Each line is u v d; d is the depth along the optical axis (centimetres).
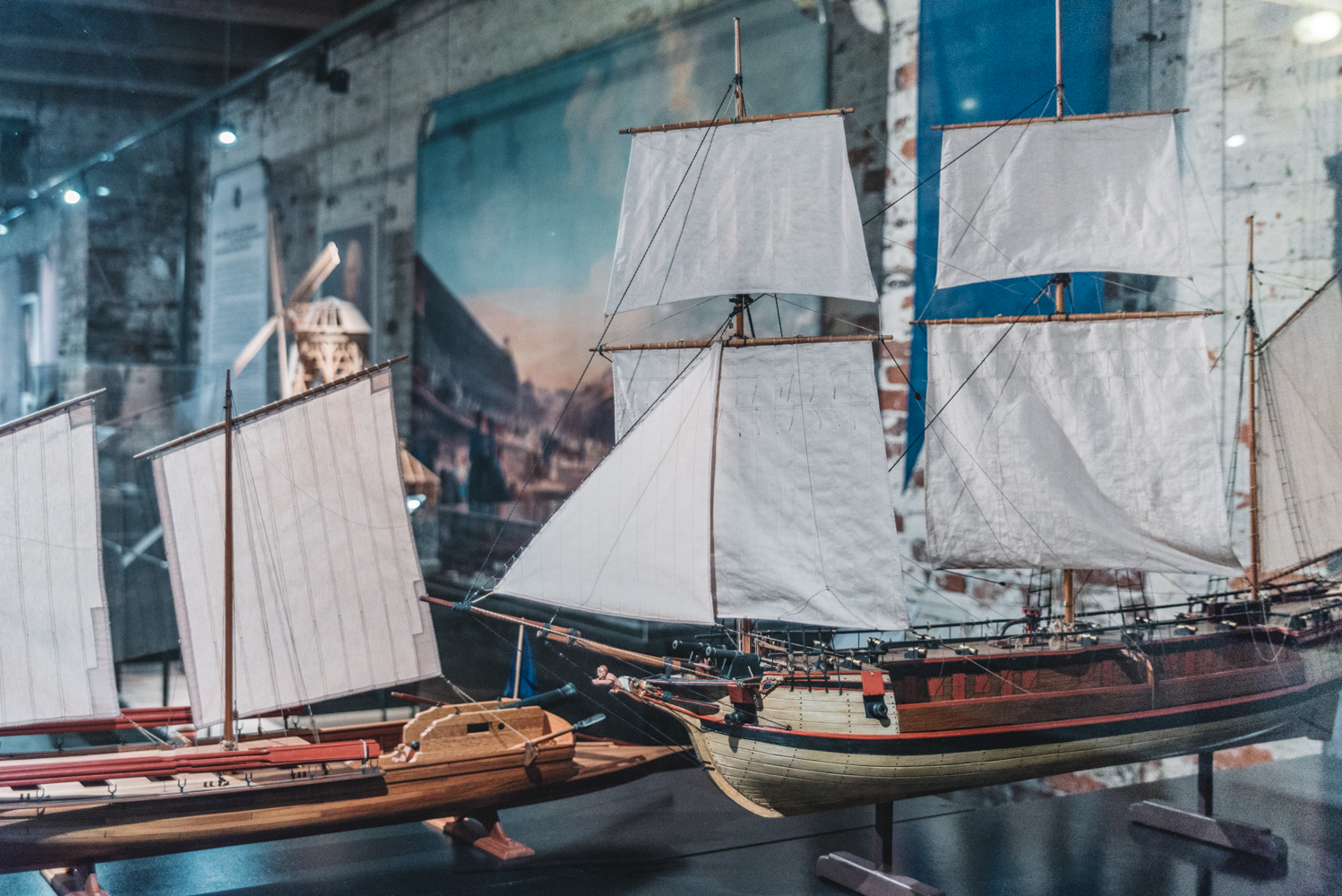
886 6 369
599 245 399
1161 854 289
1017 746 301
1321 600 300
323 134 453
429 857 306
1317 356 294
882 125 374
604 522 350
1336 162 284
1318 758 294
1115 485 338
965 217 341
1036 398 346
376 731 345
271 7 432
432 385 454
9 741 396
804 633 342
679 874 293
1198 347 325
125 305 436
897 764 290
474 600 359
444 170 451
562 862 300
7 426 304
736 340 348
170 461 326
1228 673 306
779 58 372
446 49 445
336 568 345
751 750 299
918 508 380
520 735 319
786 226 338
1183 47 317
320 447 344
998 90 347
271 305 455
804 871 296
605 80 401
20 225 418
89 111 425
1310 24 288
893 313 379
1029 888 274
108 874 292
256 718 343
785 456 341
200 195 443
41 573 310
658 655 367
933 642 325
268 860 304
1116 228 329
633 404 362
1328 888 263
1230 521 325
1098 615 352
